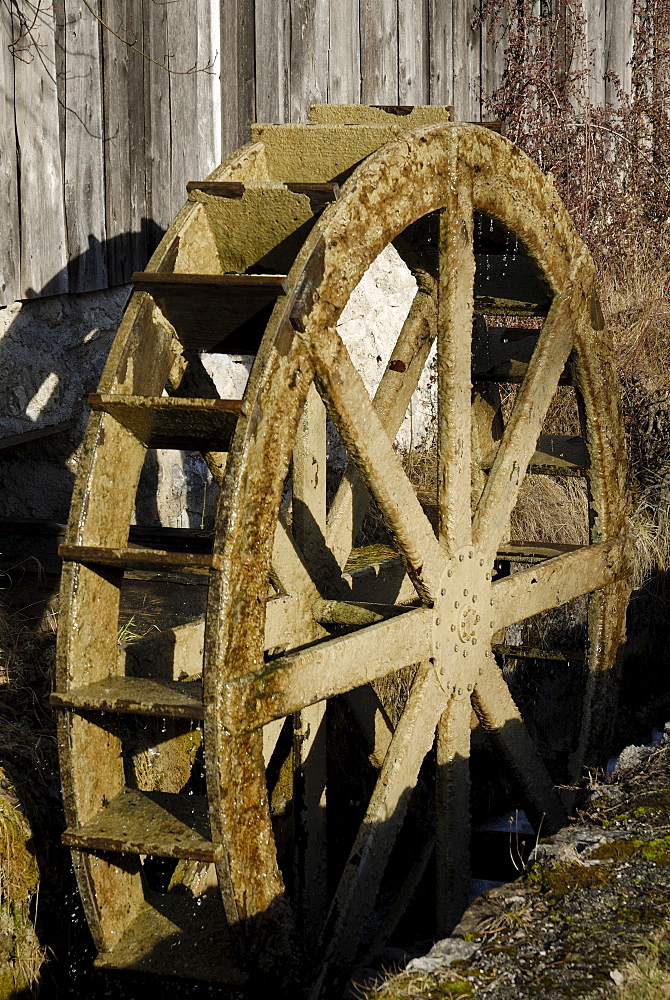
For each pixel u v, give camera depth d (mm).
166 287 3828
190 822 3779
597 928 2994
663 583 6625
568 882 3254
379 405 5328
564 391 7402
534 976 2781
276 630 4523
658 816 3643
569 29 9492
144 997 4027
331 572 4984
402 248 5105
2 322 5285
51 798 4070
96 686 3764
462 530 4645
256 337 3982
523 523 6609
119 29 5684
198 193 4086
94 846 3672
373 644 4152
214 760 3533
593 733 5797
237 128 6551
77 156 5516
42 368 5543
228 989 3693
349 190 3830
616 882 3242
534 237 4887
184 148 6199
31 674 4320
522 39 8945
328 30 7074
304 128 4383
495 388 6176
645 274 8336
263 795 3729
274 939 3781
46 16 5254
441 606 4551
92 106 5574
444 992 2734
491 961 2875
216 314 3881
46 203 5355
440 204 4273
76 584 3729
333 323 3809
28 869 3895
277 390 3609
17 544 5352
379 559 5535
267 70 6672
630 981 2717
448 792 4762
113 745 3949
